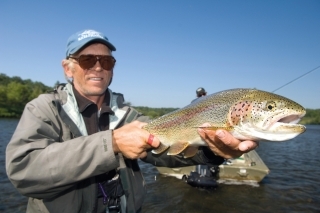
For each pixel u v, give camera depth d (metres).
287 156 4.20
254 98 0.78
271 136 0.74
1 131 6.29
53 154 0.52
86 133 0.71
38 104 0.66
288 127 0.73
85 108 0.75
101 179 0.70
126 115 0.82
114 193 0.71
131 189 0.72
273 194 2.11
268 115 0.75
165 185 2.27
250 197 2.03
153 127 0.84
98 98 0.81
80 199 0.65
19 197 1.98
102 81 0.78
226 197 2.01
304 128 0.71
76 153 0.52
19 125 0.60
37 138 0.58
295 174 2.88
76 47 0.76
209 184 2.14
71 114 0.71
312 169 3.20
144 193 0.79
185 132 0.83
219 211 1.79
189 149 0.85
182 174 2.49
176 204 1.88
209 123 0.79
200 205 1.87
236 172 2.29
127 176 0.72
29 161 0.53
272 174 2.83
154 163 0.87
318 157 4.17
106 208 0.70
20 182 0.52
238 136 0.78
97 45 0.78
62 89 0.77
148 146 0.57
